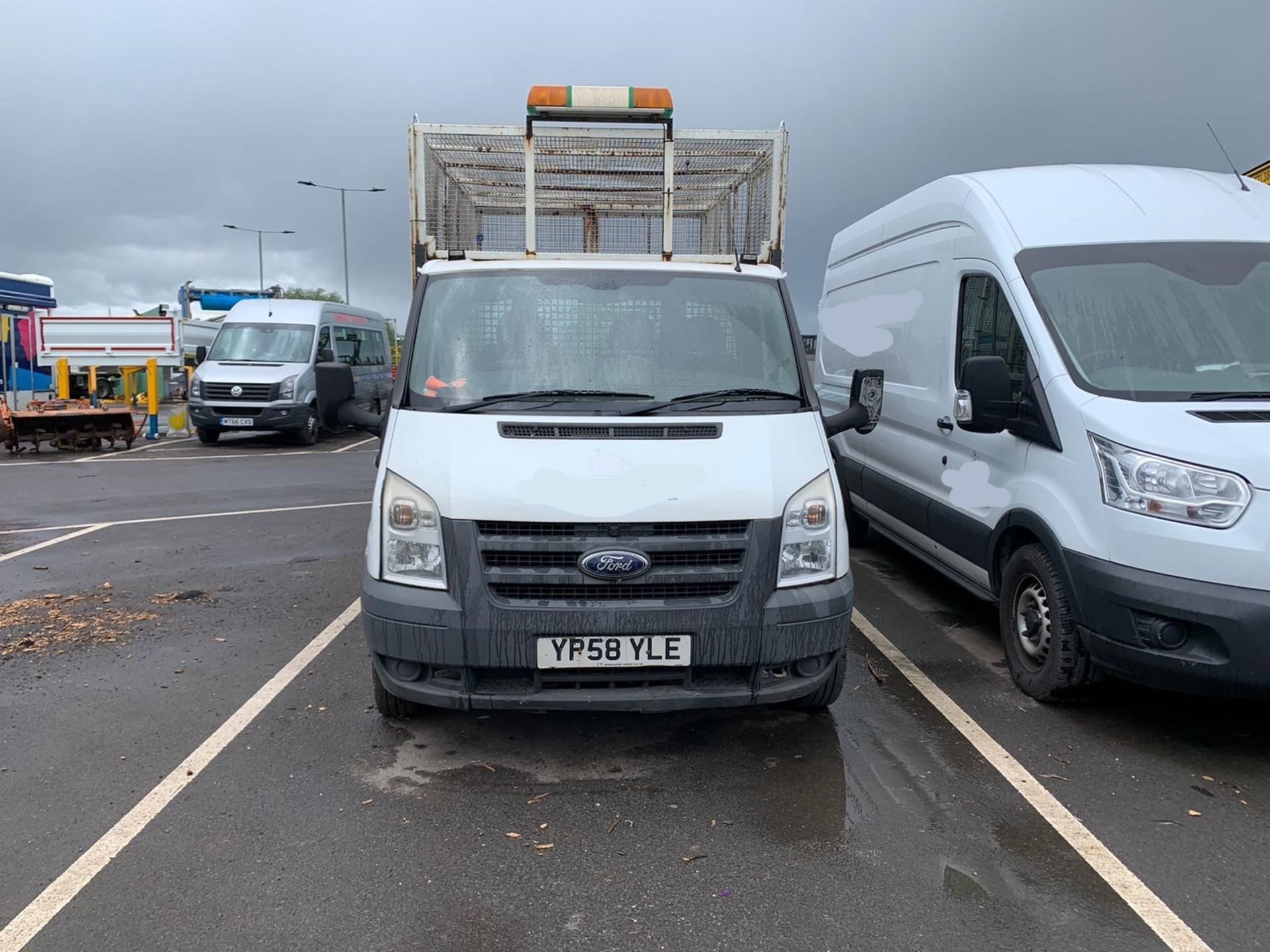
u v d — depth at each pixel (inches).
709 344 168.7
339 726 167.6
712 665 139.3
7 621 232.1
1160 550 144.8
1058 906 114.1
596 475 140.1
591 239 242.7
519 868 122.4
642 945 106.7
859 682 189.8
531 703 138.5
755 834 131.0
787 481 144.5
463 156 235.1
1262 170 320.2
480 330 167.5
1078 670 167.2
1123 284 179.3
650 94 215.0
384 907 113.8
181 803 139.4
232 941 107.2
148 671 196.2
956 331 215.0
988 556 195.5
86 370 972.6
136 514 389.7
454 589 137.6
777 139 227.5
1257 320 171.5
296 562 298.8
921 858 124.7
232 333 711.1
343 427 175.0
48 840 128.8
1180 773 149.2
